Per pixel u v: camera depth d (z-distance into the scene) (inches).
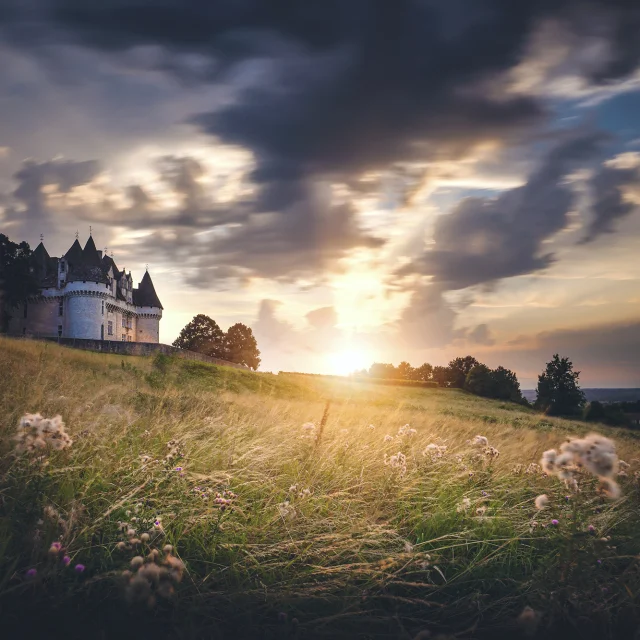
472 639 119.3
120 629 109.6
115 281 3353.8
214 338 3789.4
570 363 3243.1
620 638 122.3
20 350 727.7
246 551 142.3
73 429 221.1
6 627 103.6
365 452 250.4
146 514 153.3
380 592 138.1
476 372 3843.5
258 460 220.4
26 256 3053.6
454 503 192.7
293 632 115.3
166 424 277.6
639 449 402.0
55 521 129.0
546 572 136.4
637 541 164.1
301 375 2824.8
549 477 232.8
